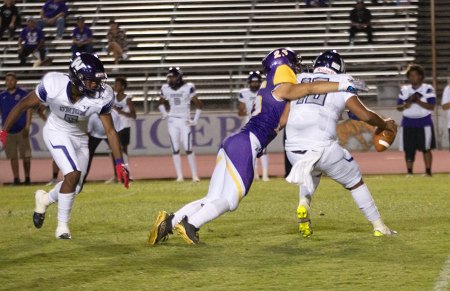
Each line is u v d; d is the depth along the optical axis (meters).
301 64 20.20
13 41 65.31
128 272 17.27
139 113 56.22
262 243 20.69
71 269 17.70
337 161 20.45
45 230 23.77
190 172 46.66
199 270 17.33
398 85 55.97
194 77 61.38
